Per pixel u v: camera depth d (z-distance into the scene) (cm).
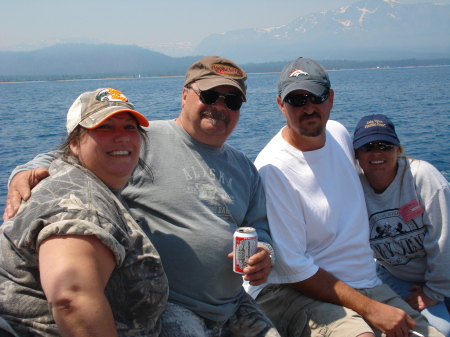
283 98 277
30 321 166
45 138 1569
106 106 188
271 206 276
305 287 268
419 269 312
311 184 280
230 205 252
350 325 250
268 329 248
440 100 2902
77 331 149
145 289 187
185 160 249
